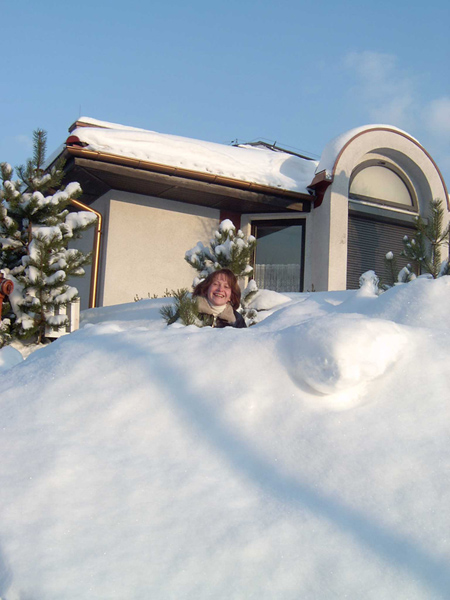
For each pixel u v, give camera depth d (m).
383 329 2.12
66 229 7.47
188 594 1.30
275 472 1.70
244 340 2.25
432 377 2.00
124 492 1.63
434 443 1.73
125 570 1.37
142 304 7.48
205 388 2.04
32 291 7.10
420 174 11.96
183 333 2.43
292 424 1.87
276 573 1.35
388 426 1.82
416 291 2.80
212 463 1.74
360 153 11.25
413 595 1.28
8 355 3.44
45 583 1.32
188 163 10.00
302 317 3.13
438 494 1.55
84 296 11.05
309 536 1.45
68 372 2.23
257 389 2.01
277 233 11.68
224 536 1.46
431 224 8.00
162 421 1.93
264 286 11.55
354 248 11.42
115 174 9.41
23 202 7.30
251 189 10.47
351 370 1.92
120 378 2.15
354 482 1.62
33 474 1.71
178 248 10.84
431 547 1.40
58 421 1.97
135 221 10.52
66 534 1.48
